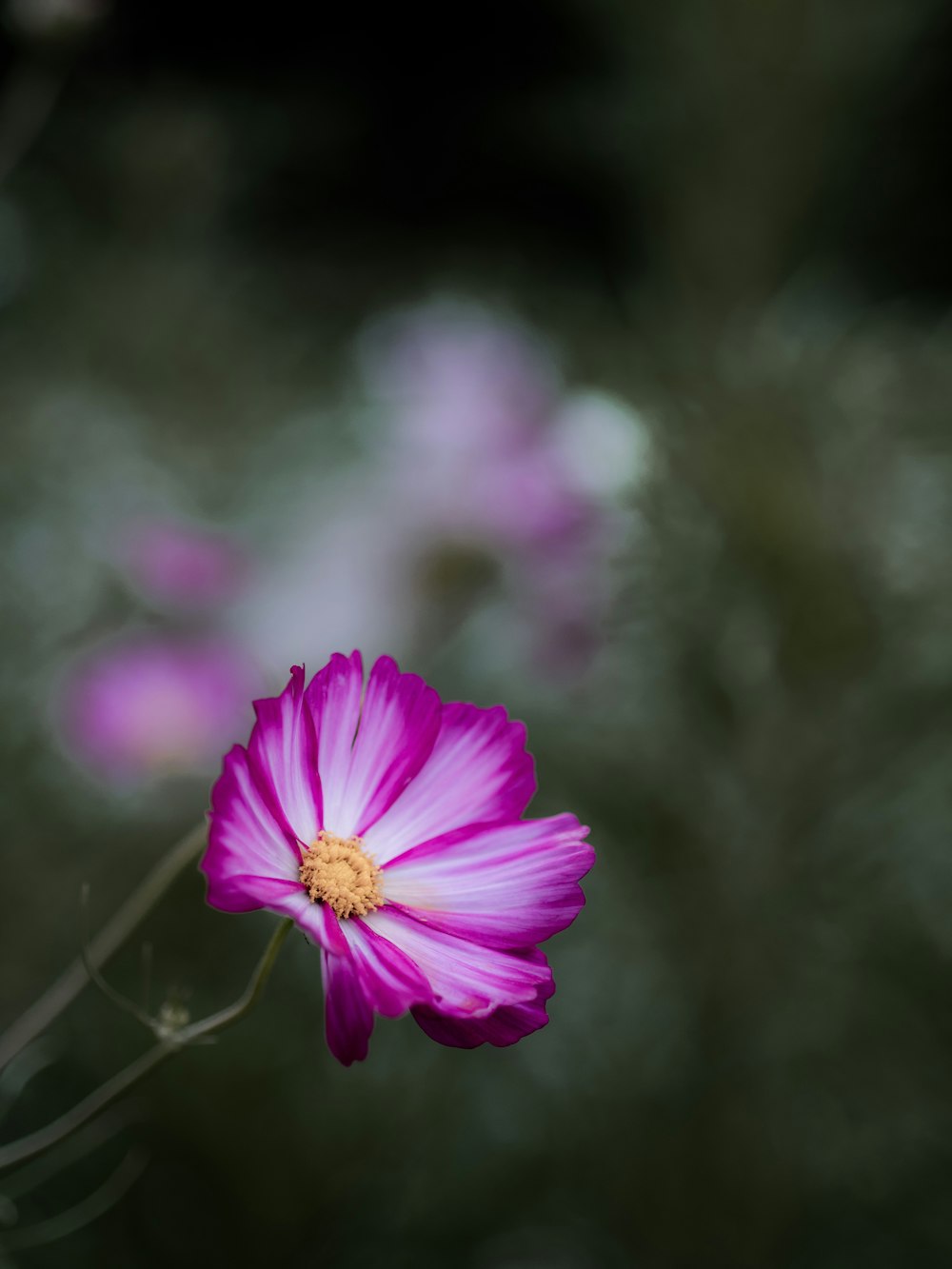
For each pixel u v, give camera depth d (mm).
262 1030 1182
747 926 1071
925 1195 1098
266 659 1358
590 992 1150
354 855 540
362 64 3283
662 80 1282
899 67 1370
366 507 1439
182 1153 1114
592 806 1077
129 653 1261
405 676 554
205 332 1924
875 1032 1079
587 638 1198
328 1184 1131
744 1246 1071
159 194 1872
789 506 1019
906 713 1026
